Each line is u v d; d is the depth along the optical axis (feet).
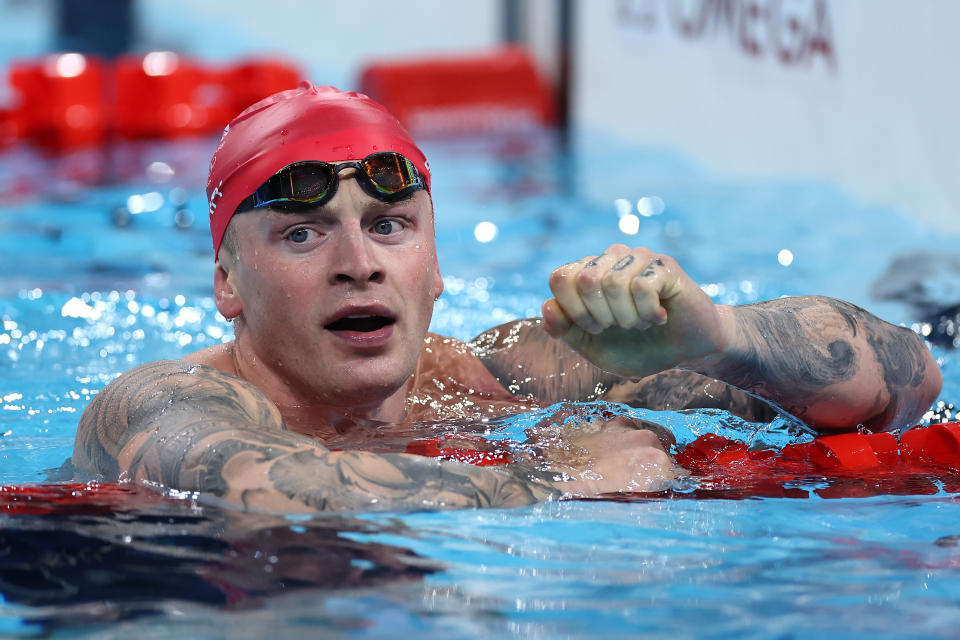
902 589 15.17
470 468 19.52
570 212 61.57
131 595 14.94
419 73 105.19
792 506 19.36
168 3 148.36
